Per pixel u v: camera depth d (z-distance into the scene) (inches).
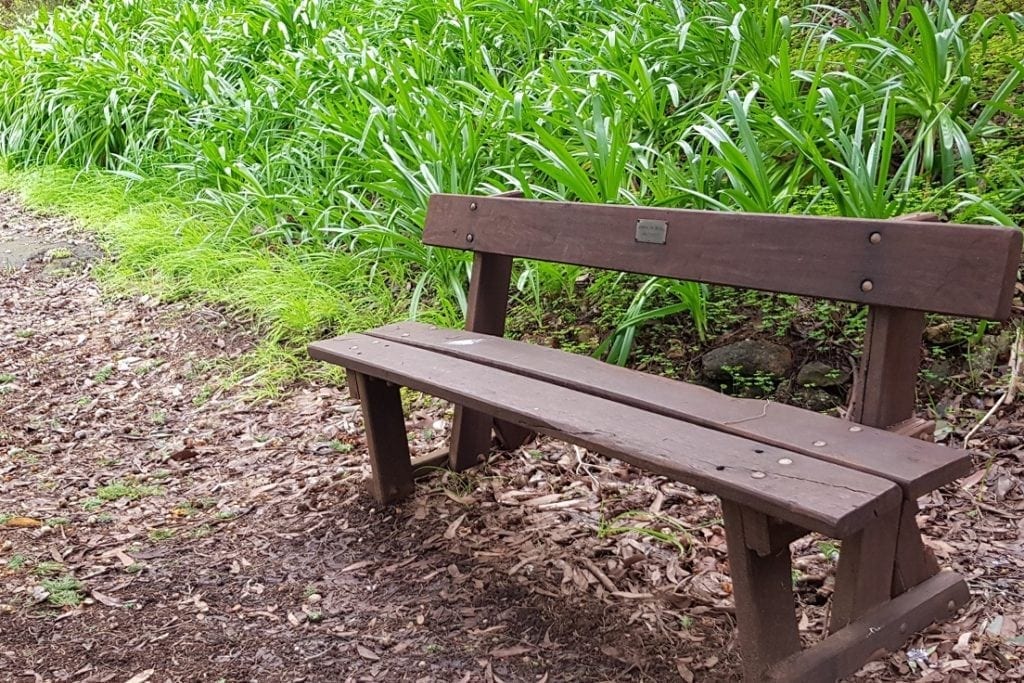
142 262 209.6
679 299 138.4
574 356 100.7
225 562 100.9
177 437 139.5
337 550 102.1
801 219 81.1
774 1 173.8
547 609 88.0
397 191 174.2
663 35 182.9
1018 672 72.8
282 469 124.7
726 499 69.5
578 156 162.9
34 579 98.4
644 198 150.6
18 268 222.8
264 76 246.8
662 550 96.4
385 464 110.7
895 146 150.8
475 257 115.0
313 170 209.8
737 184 131.9
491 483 114.6
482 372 96.0
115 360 172.2
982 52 151.6
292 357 157.6
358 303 169.6
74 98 289.9
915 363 78.7
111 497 119.3
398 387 110.7
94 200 254.5
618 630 83.9
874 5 169.8
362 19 266.1
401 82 197.9
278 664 81.7
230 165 221.0
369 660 81.7
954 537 93.4
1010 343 118.2
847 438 73.0
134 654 83.9
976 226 69.3
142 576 98.4
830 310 127.5
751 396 124.9
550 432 80.0
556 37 219.9
